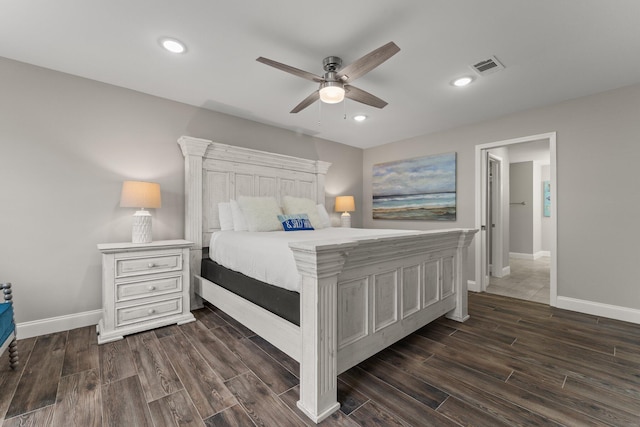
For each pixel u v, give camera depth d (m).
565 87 2.72
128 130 2.78
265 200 3.24
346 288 1.60
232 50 2.14
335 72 2.12
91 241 2.58
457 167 3.94
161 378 1.72
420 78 2.56
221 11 1.73
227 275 2.49
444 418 1.39
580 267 2.95
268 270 1.98
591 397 1.55
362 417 1.40
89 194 2.57
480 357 1.99
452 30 1.90
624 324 2.60
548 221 6.83
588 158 2.89
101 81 2.63
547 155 5.87
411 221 4.46
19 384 1.65
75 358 1.95
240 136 3.57
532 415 1.41
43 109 2.38
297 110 2.59
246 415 1.41
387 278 1.89
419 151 4.38
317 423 1.35
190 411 1.43
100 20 1.81
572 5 1.66
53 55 2.21
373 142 4.78
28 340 2.23
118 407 1.46
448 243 2.52
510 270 5.22
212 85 2.71
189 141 2.97
